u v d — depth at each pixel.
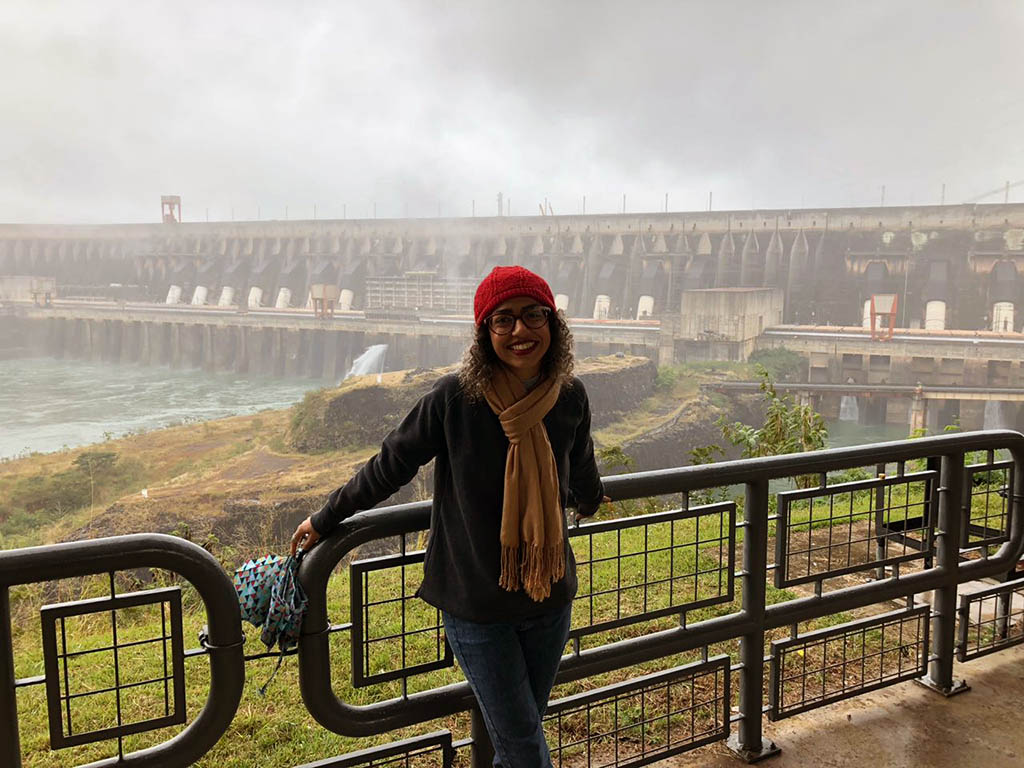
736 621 2.61
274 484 29.25
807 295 104.12
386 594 5.06
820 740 2.83
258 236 140.00
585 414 1.75
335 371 111.62
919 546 4.64
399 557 1.93
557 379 1.60
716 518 6.59
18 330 127.44
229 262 140.00
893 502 7.01
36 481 34.41
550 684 1.80
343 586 5.40
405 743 2.04
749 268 107.44
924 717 2.99
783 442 8.05
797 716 3.00
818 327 87.94
